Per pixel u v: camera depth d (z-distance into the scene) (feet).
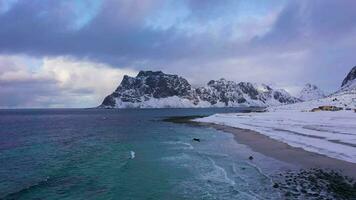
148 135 212.84
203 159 110.52
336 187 67.46
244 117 313.32
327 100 407.64
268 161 100.07
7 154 140.46
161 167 98.78
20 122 422.82
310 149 112.27
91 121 435.53
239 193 68.44
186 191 72.28
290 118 242.99
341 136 131.44
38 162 119.34
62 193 73.97
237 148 132.77
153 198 67.97
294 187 69.36
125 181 82.33
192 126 279.69
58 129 293.64
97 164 109.81
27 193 74.74
